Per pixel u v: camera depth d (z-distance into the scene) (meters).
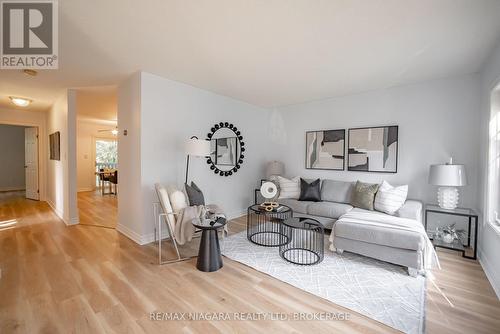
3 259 2.65
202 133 3.94
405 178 3.66
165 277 2.30
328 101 4.48
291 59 2.71
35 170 5.88
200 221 2.59
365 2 1.71
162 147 3.37
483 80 2.89
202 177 3.99
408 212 2.98
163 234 3.36
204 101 3.95
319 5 1.75
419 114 3.54
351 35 2.18
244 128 4.80
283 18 1.92
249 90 3.97
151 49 2.47
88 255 2.78
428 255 2.38
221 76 3.29
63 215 4.28
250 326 1.65
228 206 4.51
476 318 1.73
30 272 2.36
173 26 2.03
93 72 3.12
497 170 2.45
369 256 2.59
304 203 3.90
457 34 2.15
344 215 3.06
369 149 3.98
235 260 2.69
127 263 2.59
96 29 2.07
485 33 2.13
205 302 1.91
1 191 7.32
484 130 2.76
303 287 2.14
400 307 1.86
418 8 1.78
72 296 1.96
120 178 3.65
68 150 3.92
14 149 7.59
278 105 5.07
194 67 2.97
